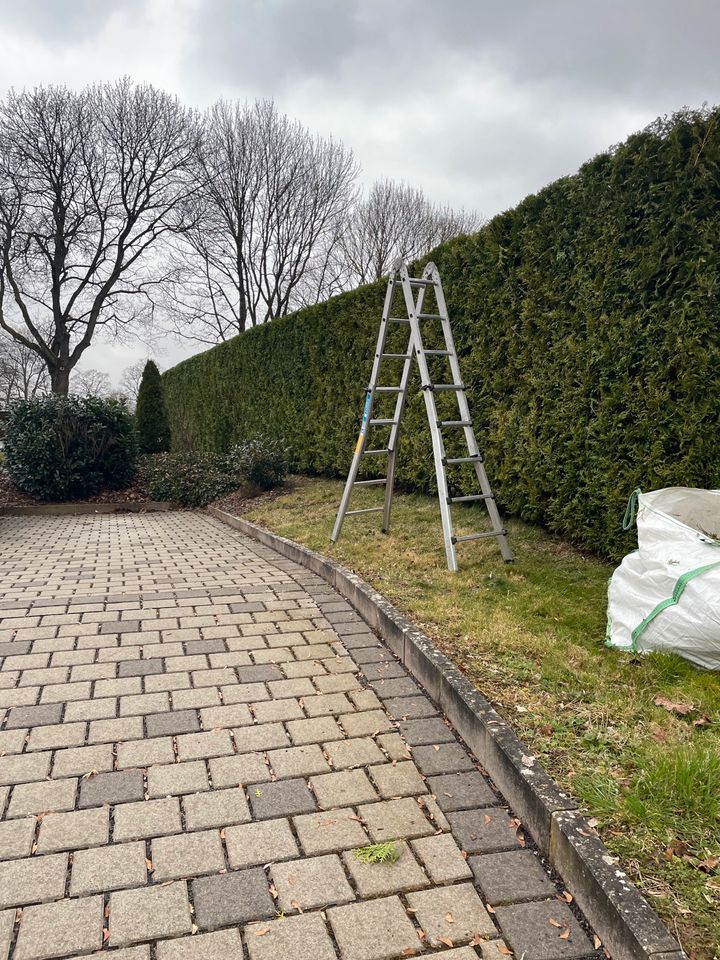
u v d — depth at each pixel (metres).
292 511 9.05
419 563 5.47
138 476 13.91
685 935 1.77
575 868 2.08
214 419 16.70
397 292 8.77
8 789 2.57
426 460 8.01
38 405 12.26
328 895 2.09
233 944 1.90
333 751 2.91
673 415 4.63
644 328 4.89
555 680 3.25
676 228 4.62
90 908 2.01
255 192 24.53
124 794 2.57
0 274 21.66
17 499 12.16
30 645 4.02
